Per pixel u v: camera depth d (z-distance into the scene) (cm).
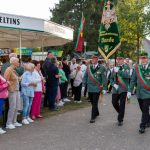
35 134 898
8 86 951
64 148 762
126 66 1043
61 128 981
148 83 942
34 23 1353
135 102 1628
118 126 1022
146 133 931
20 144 793
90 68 1092
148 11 3978
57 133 914
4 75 941
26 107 1047
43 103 1416
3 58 1154
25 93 1039
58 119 1130
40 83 1124
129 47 4809
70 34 1795
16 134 895
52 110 1322
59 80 1438
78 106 1463
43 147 768
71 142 819
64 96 1616
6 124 979
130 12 3975
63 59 1594
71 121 1097
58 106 1452
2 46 2195
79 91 1606
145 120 938
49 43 2088
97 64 1097
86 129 973
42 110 1315
